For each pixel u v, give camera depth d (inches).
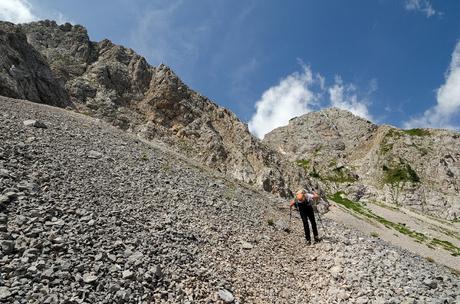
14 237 397.4
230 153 3218.5
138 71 3715.6
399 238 4313.5
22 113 1186.6
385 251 743.1
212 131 3368.6
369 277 587.2
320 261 671.8
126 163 989.8
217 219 758.5
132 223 559.5
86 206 553.0
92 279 368.2
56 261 378.6
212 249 582.9
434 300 518.3
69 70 3383.4
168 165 1208.2
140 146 1475.1
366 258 677.9
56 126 1136.8
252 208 995.3
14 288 317.7
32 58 2672.2
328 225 977.5
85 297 341.7
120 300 357.7
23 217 439.2
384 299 515.2
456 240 5536.4
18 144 738.2
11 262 352.8
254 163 3147.1
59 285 345.4
